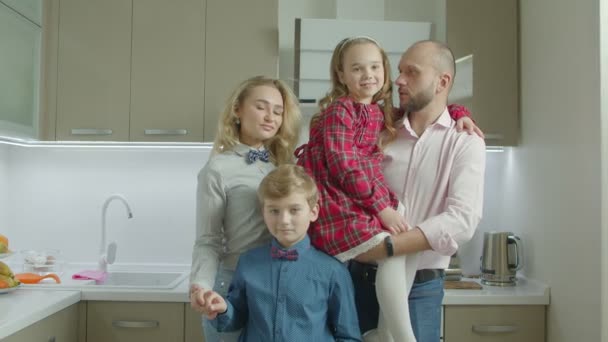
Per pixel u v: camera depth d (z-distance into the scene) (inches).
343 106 60.6
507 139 100.8
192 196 111.8
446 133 64.3
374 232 57.1
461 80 100.0
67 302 80.6
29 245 111.9
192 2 99.8
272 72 99.1
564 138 84.6
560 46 85.8
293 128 68.3
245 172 63.7
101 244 106.1
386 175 66.0
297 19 96.3
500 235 98.1
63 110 99.4
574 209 81.7
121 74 99.5
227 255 63.4
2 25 86.0
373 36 97.4
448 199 60.9
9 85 88.4
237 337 62.3
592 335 76.6
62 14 99.7
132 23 99.9
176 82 99.3
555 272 87.7
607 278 74.0
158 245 112.0
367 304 63.4
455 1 100.6
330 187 59.9
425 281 63.6
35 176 112.1
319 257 58.2
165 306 86.4
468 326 89.1
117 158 112.1
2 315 69.4
